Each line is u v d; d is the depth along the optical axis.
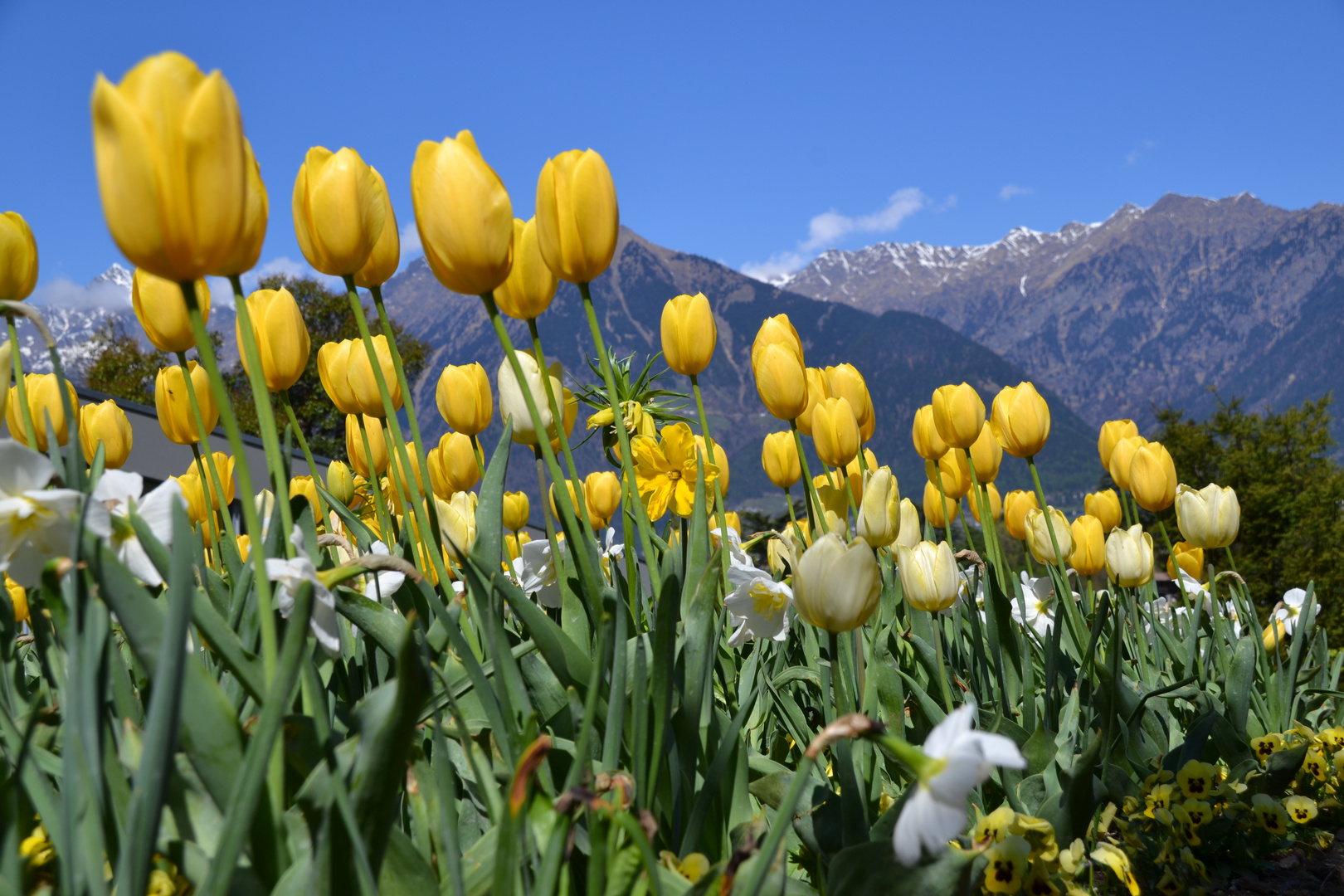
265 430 1.02
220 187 0.78
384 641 1.22
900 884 1.15
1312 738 2.55
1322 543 26.33
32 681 1.70
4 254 1.39
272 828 0.89
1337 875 2.09
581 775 0.97
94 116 0.76
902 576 1.83
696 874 1.16
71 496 0.83
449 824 0.92
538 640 1.24
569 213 1.40
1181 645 3.01
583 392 2.53
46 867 0.97
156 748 0.72
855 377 2.88
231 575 1.44
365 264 1.42
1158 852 1.99
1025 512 3.67
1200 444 30.52
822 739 0.89
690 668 1.30
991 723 1.87
